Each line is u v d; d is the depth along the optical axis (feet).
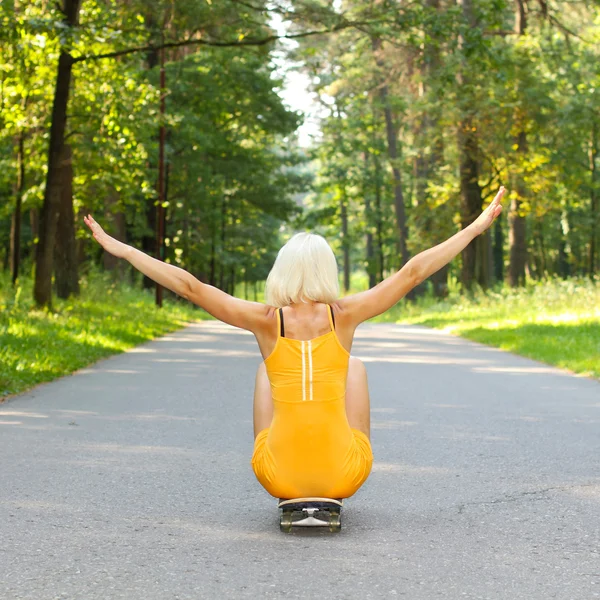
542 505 20.21
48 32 64.90
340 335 16.87
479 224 16.70
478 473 23.79
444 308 136.56
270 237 243.81
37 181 114.52
